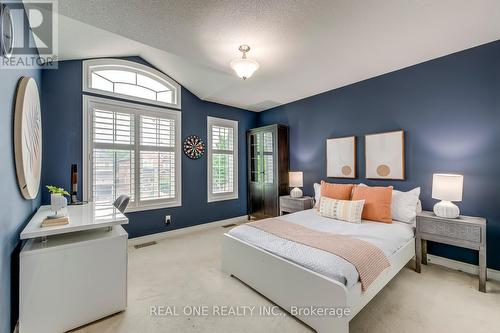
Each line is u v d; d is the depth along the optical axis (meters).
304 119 4.25
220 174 4.61
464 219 2.29
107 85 3.34
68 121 2.94
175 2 1.71
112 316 1.82
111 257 1.82
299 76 3.25
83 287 1.70
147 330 1.68
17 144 1.59
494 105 2.34
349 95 3.57
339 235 2.15
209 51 2.50
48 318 1.58
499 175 2.32
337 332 1.47
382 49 2.48
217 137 4.58
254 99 4.33
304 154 4.25
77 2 1.70
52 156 2.82
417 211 2.64
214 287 2.24
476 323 1.71
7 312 1.43
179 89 4.00
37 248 1.58
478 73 2.43
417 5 1.77
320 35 2.19
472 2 1.75
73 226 1.68
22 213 1.77
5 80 1.41
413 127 2.90
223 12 1.84
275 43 2.33
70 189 2.92
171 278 2.42
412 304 1.94
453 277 2.40
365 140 3.33
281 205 4.15
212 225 4.45
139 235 3.53
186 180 4.10
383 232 2.26
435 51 2.54
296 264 1.76
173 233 3.90
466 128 2.51
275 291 1.91
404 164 2.96
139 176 3.54
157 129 3.73
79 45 2.68
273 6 1.77
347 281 1.50
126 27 2.04
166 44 2.35
